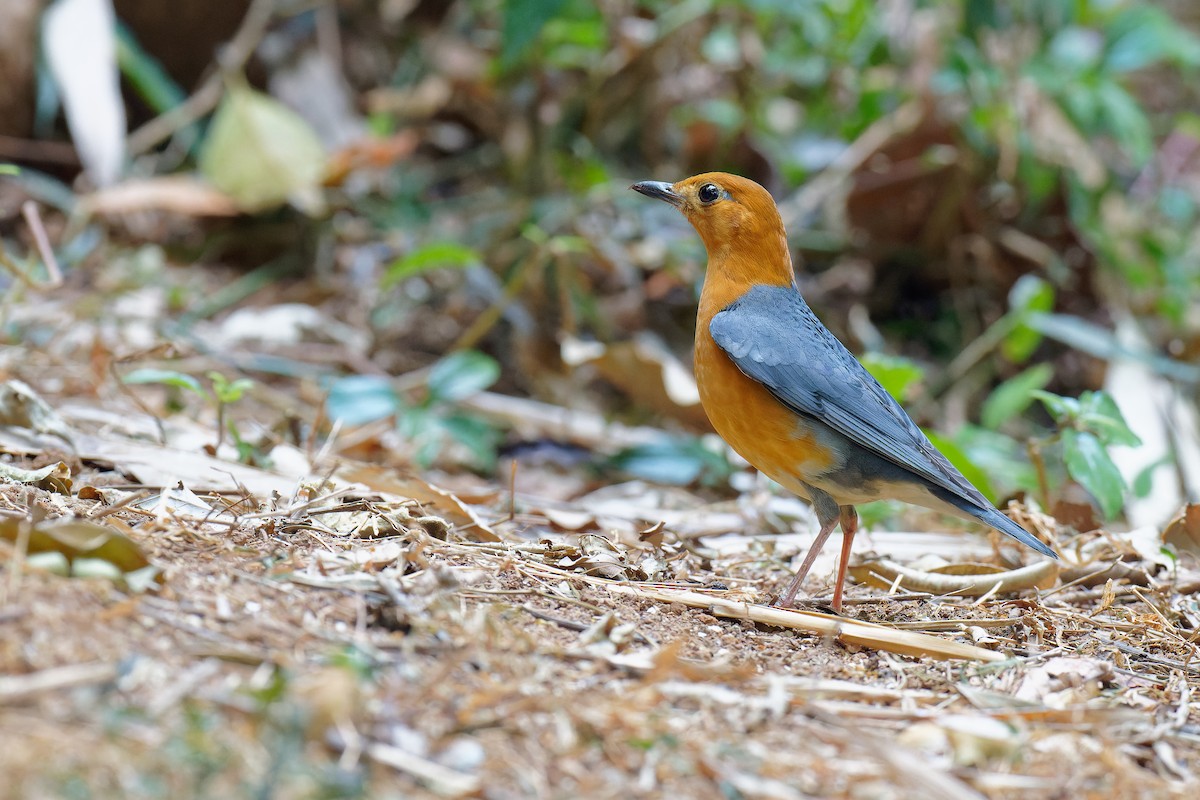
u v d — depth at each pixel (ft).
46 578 18.33
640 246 49.01
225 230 53.31
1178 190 58.54
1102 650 24.62
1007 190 50.29
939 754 18.76
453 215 52.85
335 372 44.42
